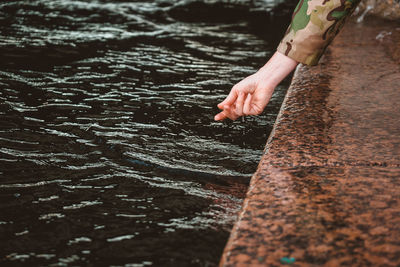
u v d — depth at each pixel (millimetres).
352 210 1322
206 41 3781
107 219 1454
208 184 1734
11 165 1790
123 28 4012
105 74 2893
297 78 2582
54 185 1661
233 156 1982
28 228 1394
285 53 1709
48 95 2518
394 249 1150
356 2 1656
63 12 4438
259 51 3580
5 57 3100
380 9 4262
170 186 1696
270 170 1580
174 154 1964
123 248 1307
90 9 4617
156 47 3531
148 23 4238
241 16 4746
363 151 1697
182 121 2303
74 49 3352
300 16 1670
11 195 1582
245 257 1129
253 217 1298
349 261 1108
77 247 1307
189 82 2842
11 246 1304
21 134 2061
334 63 2863
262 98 1723
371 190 1430
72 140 2035
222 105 1742
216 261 1259
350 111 2086
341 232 1221
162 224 1437
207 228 1420
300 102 2207
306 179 1509
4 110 2295
